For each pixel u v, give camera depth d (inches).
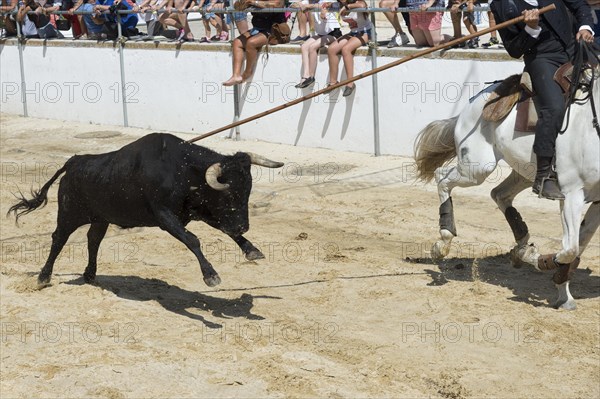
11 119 1069.8
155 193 398.3
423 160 462.3
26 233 584.1
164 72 919.7
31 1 1059.9
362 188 669.9
